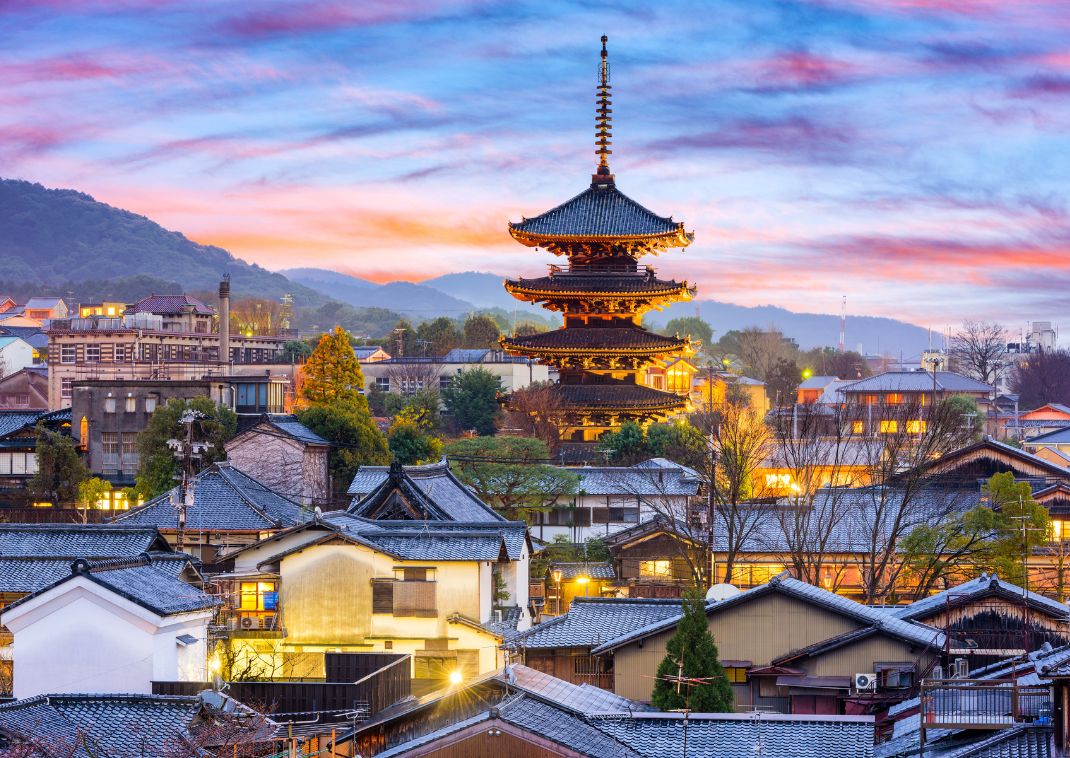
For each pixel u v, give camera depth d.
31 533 58.88
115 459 107.94
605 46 136.88
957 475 85.50
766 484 92.25
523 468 92.88
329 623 55.53
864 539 74.44
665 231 129.25
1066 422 164.38
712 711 41.84
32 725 33.41
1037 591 66.62
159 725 34.44
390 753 33.81
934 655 46.19
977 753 33.66
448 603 55.75
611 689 49.19
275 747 36.22
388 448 103.75
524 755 33.50
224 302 158.12
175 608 43.34
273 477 92.69
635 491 91.12
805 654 46.12
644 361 129.88
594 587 77.44
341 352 116.56
